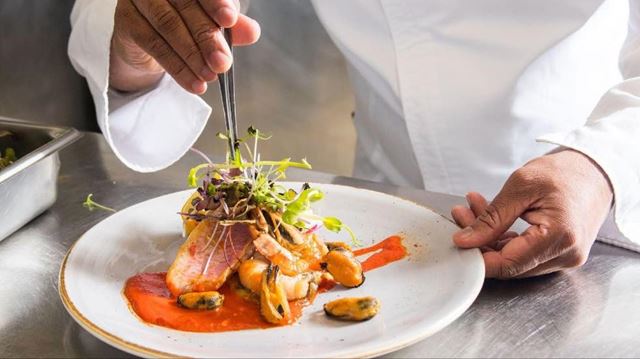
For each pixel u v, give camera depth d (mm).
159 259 783
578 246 747
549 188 758
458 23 1028
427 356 678
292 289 718
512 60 1021
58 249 836
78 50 960
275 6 1390
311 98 1479
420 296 714
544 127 1063
